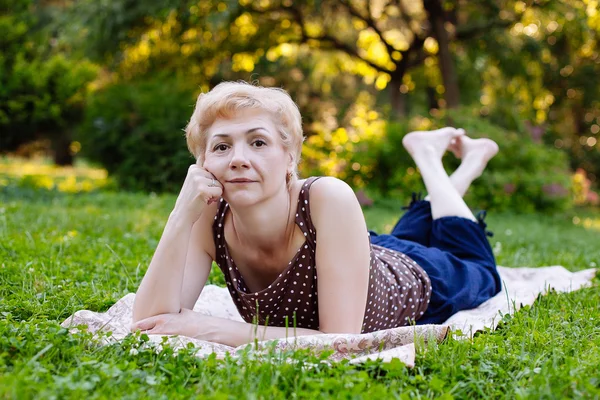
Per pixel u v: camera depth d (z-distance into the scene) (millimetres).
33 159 26391
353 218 2840
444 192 4410
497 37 14820
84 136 11594
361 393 2150
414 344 2584
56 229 5906
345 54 17969
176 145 11312
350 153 11930
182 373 2320
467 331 3061
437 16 13617
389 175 11891
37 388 2041
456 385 2258
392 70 16734
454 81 13703
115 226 6383
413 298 3463
